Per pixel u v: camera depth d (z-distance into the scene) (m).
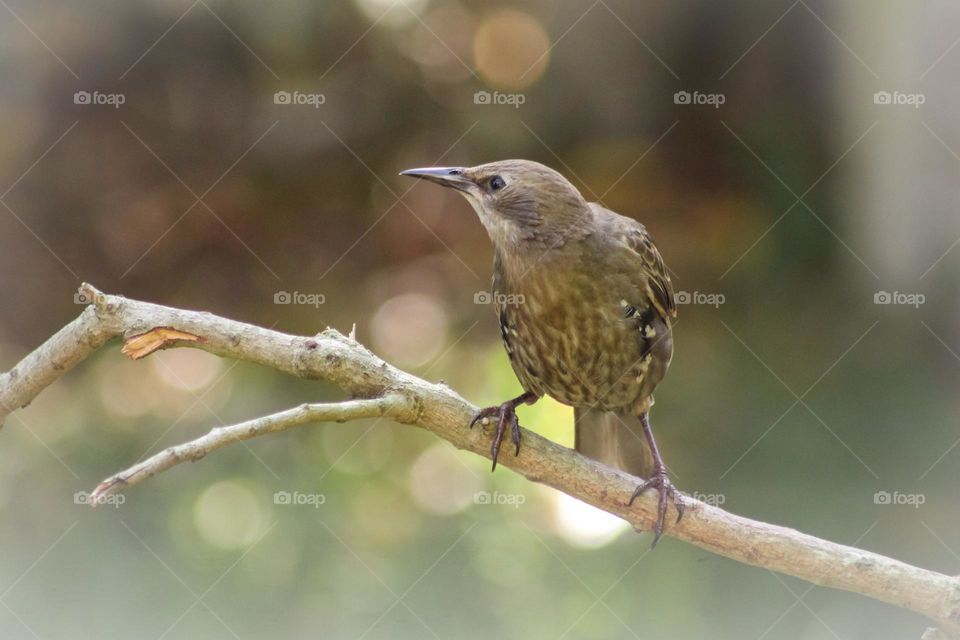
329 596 9.86
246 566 9.95
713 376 11.16
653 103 11.79
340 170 11.77
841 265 11.62
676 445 10.79
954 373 11.03
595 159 11.85
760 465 10.53
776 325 11.41
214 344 6.48
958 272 11.31
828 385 11.00
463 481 11.21
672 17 11.57
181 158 11.62
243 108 11.60
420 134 11.81
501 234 8.59
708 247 11.79
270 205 11.78
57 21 11.10
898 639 9.33
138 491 10.36
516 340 8.71
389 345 11.96
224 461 10.73
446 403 6.92
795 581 9.71
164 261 11.70
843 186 11.70
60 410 10.89
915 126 11.51
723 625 9.56
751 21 11.57
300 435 11.08
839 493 10.16
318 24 11.47
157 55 11.35
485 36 11.80
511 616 9.73
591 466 7.45
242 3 11.28
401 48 11.69
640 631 9.56
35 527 9.99
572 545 10.47
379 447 11.26
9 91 11.20
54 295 11.49
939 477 10.20
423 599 9.95
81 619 9.41
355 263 11.91
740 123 11.82
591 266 8.32
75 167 11.44
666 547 10.16
